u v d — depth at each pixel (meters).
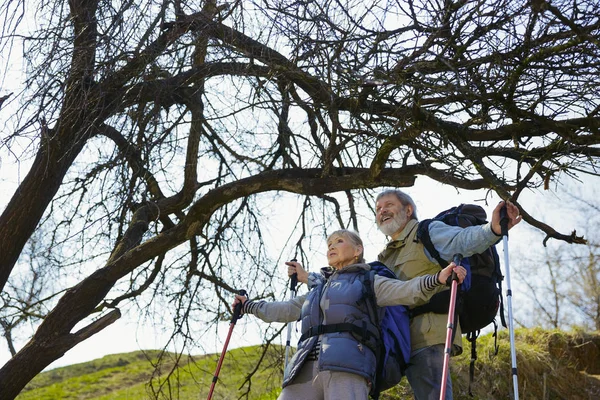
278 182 7.52
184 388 12.46
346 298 4.66
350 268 4.89
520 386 9.12
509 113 5.62
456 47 5.38
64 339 7.05
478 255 5.11
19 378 6.90
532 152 5.91
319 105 6.45
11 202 7.38
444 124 6.02
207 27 6.60
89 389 15.21
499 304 5.23
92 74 6.49
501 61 5.34
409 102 5.88
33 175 7.33
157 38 6.70
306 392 4.61
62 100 6.46
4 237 7.30
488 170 5.79
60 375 17.03
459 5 5.26
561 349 9.77
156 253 7.47
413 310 5.08
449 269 4.48
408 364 5.02
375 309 4.68
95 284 7.27
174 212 8.11
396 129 5.91
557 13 4.81
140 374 16.31
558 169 5.58
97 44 6.42
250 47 6.60
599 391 9.23
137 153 7.25
